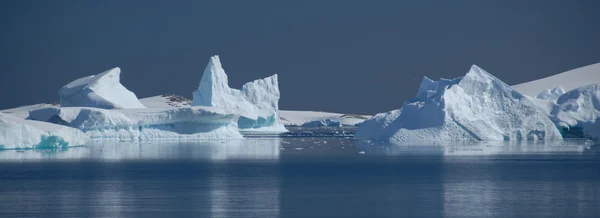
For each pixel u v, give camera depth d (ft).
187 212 393.70
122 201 433.89
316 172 605.31
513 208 403.54
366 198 447.01
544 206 409.28
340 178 559.79
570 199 435.53
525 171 596.29
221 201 433.48
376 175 578.66
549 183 515.50
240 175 584.40
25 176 573.74
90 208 406.82
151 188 495.82
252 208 408.26
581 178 544.62
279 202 429.79
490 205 414.82
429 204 420.77
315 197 451.53
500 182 522.88
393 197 450.30
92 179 552.00
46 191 481.46
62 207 410.52
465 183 518.78
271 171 616.39
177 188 495.41
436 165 654.94
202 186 506.48
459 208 405.39
